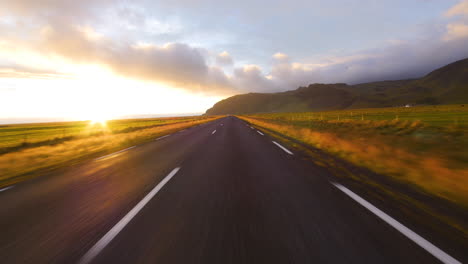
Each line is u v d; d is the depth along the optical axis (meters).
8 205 3.68
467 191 3.62
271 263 2.00
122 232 2.63
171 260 2.09
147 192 4.06
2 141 23.38
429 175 4.40
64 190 4.41
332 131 13.10
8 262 2.15
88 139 15.18
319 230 2.54
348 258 2.04
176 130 21.81
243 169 5.53
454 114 31.34
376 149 6.69
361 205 3.17
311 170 5.22
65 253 2.27
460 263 1.91
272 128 18.16
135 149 9.90
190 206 3.34
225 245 2.30
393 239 2.30
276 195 3.68
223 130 18.81
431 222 2.64
